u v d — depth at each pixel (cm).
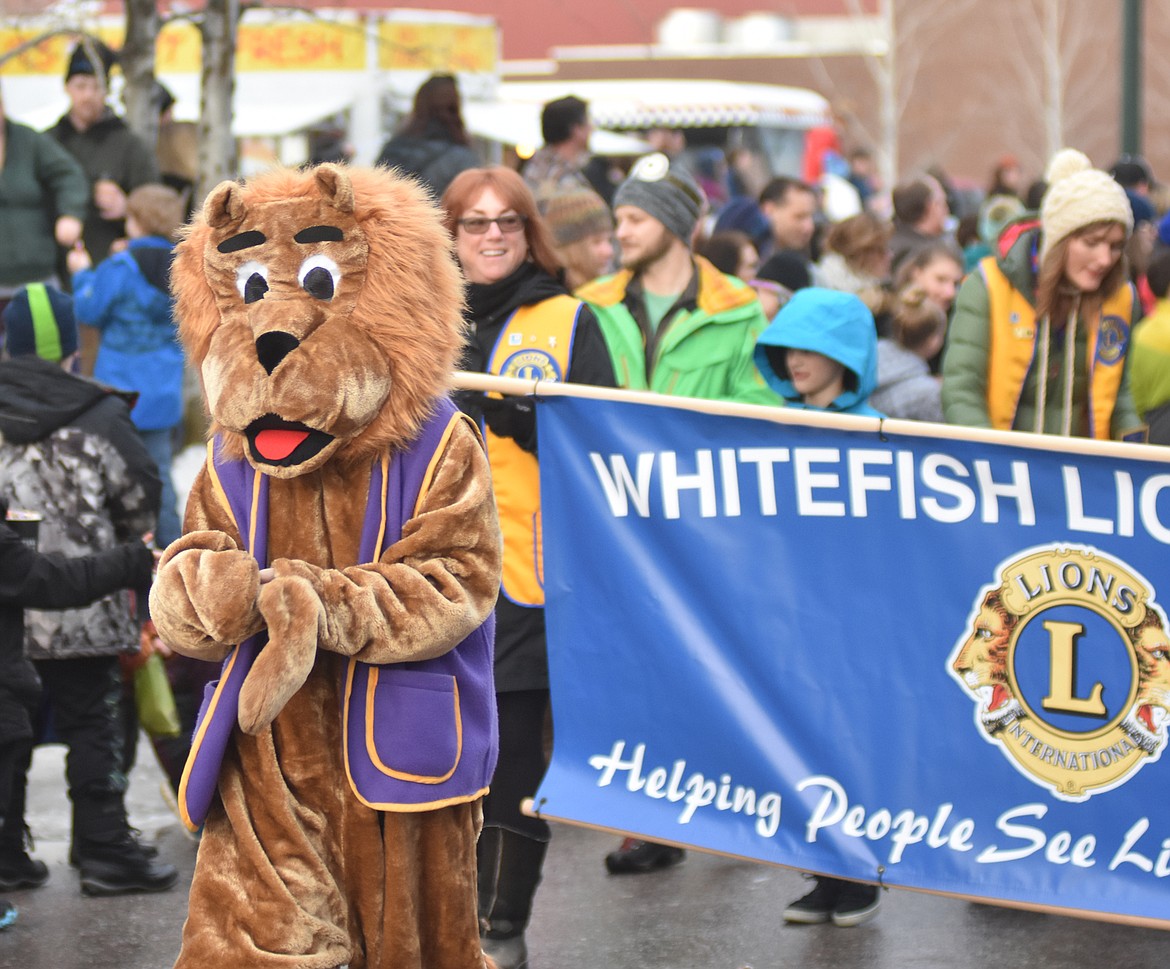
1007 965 661
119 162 1388
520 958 635
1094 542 560
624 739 604
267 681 444
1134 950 681
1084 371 768
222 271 475
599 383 687
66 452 721
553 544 609
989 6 4131
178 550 470
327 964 461
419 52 1795
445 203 695
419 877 480
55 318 734
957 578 573
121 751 754
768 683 591
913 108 4188
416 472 478
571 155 1284
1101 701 562
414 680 470
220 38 1352
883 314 1047
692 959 664
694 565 598
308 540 476
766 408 585
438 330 480
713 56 3834
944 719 576
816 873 587
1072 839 566
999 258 782
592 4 3697
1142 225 1368
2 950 670
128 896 736
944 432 566
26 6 1783
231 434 475
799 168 2948
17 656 677
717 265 1116
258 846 465
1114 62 4144
